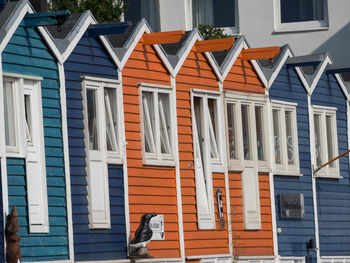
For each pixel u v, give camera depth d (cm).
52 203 3825
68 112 3934
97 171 4041
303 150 5306
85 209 3969
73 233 3900
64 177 3884
